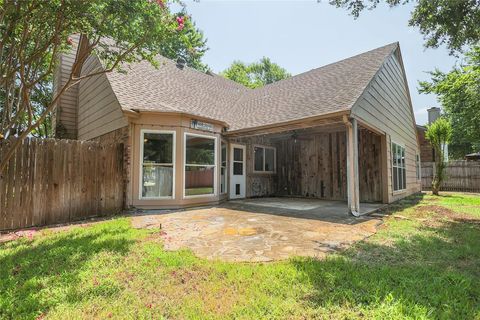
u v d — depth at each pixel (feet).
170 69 38.24
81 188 20.57
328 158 35.06
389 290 8.19
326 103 23.80
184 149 25.44
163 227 16.96
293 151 39.04
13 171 17.20
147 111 23.75
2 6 13.71
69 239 13.74
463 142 79.61
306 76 37.65
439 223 18.95
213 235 15.02
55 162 19.26
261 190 37.96
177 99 30.83
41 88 41.22
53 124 42.75
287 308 7.23
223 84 47.44
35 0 13.71
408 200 33.78
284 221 19.08
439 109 63.52
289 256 11.45
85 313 7.12
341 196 33.40
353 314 6.93
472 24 18.20
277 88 39.40
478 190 48.98
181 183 25.09
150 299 7.83
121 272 9.61
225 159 32.55
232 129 29.68
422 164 56.39
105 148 22.38
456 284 8.75
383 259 11.28
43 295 7.97
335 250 12.38
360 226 17.54
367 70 27.43
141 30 16.76
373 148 30.89
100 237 14.06
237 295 8.03
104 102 29.45
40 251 11.87
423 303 7.51
